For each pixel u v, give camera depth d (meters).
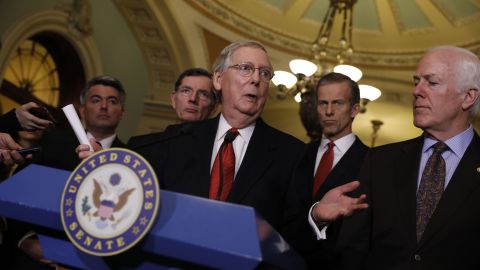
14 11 6.80
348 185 1.90
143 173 1.35
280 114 11.25
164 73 8.66
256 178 2.07
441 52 2.29
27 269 2.81
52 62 7.91
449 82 2.24
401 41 9.61
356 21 9.56
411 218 2.14
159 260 1.43
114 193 1.36
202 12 8.47
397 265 2.09
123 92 3.38
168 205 1.38
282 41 9.45
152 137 2.31
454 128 2.27
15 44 6.88
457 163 2.23
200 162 2.13
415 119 2.29
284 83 6.40
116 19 8.24
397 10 9.20
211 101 3.41
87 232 1.34
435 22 9.11
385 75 9.90
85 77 7.92
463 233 2.05
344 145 3.35
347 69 6.11
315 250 2.05
